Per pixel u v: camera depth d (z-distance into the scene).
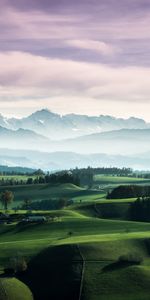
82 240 176.75
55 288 142.75
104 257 157.62
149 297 135.00
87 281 143.75
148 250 166.50
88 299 135.62
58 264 154.75
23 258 161.88
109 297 135.62
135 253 159.50
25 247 173.38
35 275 150.38
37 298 139.88
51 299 138.50
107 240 172.62
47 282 146.12
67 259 156.88
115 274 146.88
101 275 146.75
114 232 199.88
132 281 143.00
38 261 158.25
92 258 156.75
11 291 139.12
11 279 147.25
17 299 135.88
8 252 169.12
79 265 152.88
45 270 152.12
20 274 152.12
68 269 151.00
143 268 150.50
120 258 155.38
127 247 166.50
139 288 139.75
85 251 161.25
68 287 142.12
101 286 141.00
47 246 172.00
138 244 170.00
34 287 144.75
